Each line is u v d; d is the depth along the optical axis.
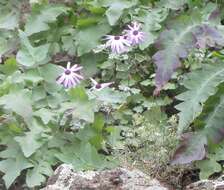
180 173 1.27
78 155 1.32
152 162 1.28
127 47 1.62
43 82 1.46
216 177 1.28
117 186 1.13
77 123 1.40
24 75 1.45
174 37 1.30
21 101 1.36
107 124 1.46
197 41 1.30
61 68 1.48
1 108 1.40
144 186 1.13
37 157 1.33
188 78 1.28
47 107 1.44
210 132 1.23
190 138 1.22
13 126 1.37
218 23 1.38
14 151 1.34
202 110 1.26
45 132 1.37
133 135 1.36
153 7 1.86
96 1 1.82
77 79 1.47
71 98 1.38
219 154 1.28
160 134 1.32
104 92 1.43
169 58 1.27
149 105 1.52
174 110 1.57
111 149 1.40
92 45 1.75
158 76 1.25
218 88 1.27
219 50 1.58
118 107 1.49
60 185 1.15
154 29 1.71
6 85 1.41
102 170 1.21
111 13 1.74
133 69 1.68
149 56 1.70
